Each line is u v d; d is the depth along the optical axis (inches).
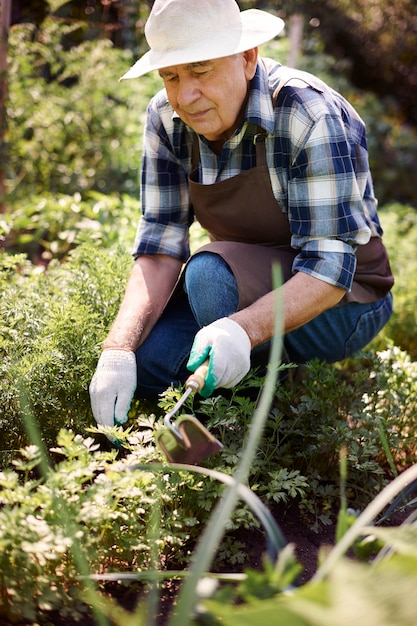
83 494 62.1
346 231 85.3
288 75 87.7
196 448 65.9
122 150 186.1
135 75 81.7
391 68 372.5
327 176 84.1
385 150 307.6
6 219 138.9
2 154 159.5
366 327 99.5
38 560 58.7
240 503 74.5
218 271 90.0
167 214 99.1
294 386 93.9
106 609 61.3
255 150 88.2
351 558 76.7
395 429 100.0
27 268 116.3
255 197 90.0
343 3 307.6
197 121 84.0
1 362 83.0
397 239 178.7
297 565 45.8
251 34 81.2
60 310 89.4
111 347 87.4
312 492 88.5
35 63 176.1
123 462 70.2
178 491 74.5
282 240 94.1
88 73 184.7
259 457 83.2
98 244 123.2
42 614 60.6
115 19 212.7
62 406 87.3
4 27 156.1
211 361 74.9
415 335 139.9
